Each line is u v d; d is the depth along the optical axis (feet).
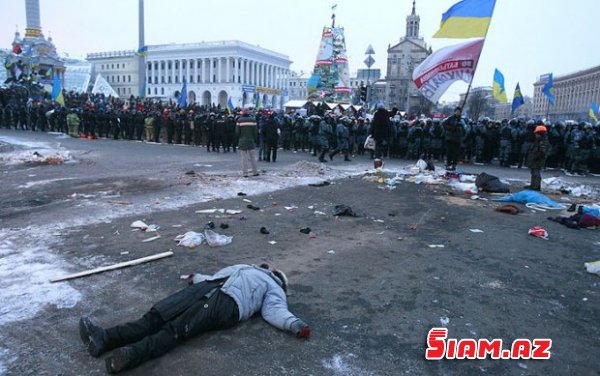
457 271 17.71
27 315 13.12
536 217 27.45
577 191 36.88
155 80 359.46
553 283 16.71
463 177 40.78
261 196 31.86
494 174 47.55
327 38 135.54
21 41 205.77
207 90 340.80
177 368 10.61
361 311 13.96
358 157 60.44
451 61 41.16
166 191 32.50
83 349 11.43
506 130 53.78
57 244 19.80
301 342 11.94
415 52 313.12
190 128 73.20
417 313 13.92
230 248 19.89
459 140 45.09
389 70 318.86
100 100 140.56
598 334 12.92
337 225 24.54
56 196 30.40
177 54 348.18
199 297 12.04
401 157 60.49
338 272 17.30
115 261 17.76
